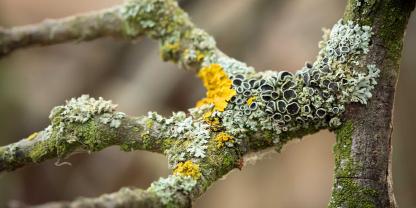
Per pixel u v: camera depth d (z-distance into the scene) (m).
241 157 0.49
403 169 1.06
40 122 1.12
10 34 0.57
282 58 1.19
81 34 0.57
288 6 1.10
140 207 0.44
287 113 0.49
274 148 0.50
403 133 1.07
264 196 1.39
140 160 1.08
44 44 0.57
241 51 1.07
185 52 0.54
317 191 1.49
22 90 1.12
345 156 0.49
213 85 0.51
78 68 1.13
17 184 1.06
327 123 0.50
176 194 0.46
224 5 1.04
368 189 0.48
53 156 0.50
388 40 0.50
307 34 1.17
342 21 0.50
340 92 0.50
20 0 1.39
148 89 1.06
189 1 0.99
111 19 0.56
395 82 0.50
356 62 0.50
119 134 0.49
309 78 0.50
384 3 0.50
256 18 1.06
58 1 1.42
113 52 1.10
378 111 0.49
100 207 0.43
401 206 1.04
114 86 1.10
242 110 0.50
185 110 1.05
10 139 1.09
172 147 0.49
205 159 0.48
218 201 1.37
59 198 1.08
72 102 0.50
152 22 0.55
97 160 1.09
